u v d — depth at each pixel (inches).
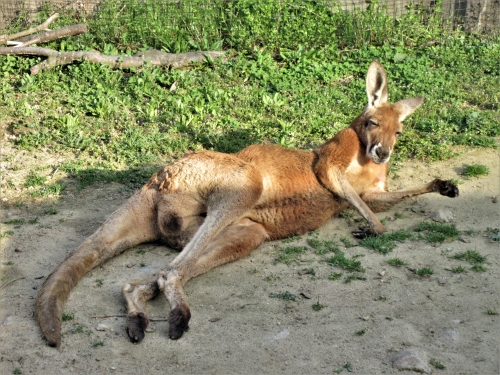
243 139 309.4
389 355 163.0
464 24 456.1
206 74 374.0
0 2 456.4
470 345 166.2
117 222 212.1
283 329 174.7
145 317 175.6
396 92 349.7
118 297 191.8
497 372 155.4
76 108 333.1
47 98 346.6
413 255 213.0
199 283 200.1
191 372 158.9
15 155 293.3
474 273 200.8
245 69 379.2
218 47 403.2
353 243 224.8
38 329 175.2
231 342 169.9
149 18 427.2
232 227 217.0
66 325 177.5
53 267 210.2
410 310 182.4
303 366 159.9
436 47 419.2
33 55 389.4
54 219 244.1
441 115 329.1
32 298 191.6
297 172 228.8
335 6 444.1
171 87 358.9
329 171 231.8
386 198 244.1
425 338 169.8
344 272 203.9
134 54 393.1
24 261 213.5
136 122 325.7
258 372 158.2
